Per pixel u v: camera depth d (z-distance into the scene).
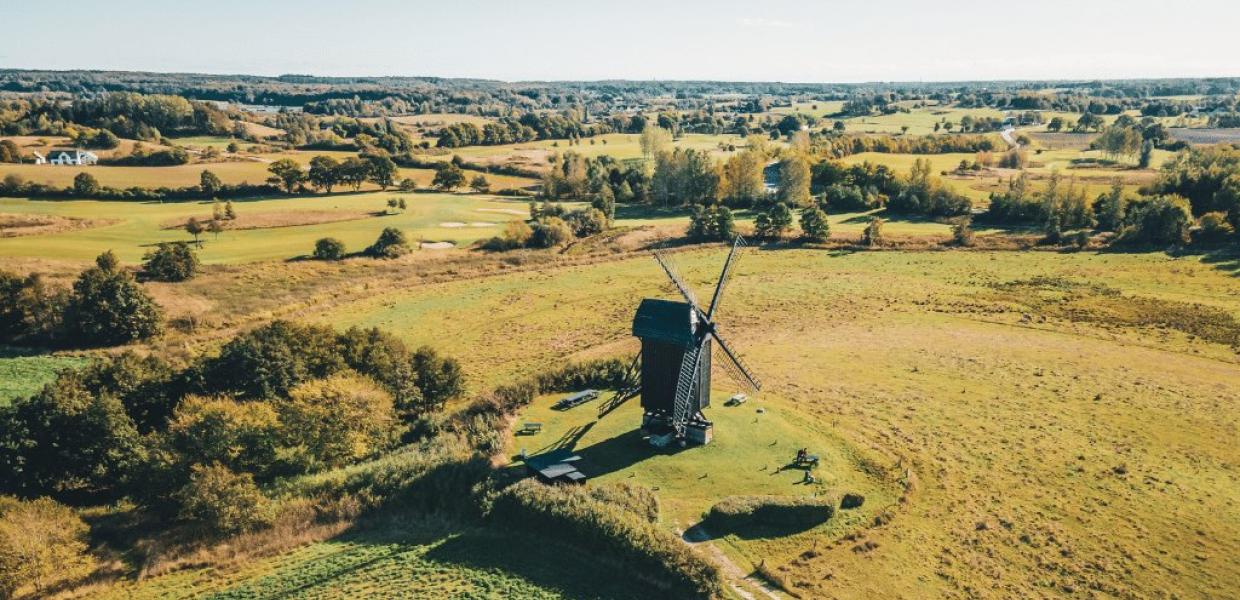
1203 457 46.12
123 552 39.19
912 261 100.44
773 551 36.66
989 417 52.16
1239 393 55.50
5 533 36.34
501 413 51.91
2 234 104.00
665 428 47.03
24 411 47.06
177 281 89.12
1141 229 100.94
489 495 40.22
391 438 51.44
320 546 39.00
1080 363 62.44
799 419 50.97
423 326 81.19
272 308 86.12
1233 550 36.75
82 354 71.44
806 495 40.44
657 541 34.94
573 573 35.12
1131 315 74.62
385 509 41.81
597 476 43.00
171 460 43.47
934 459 45.91
